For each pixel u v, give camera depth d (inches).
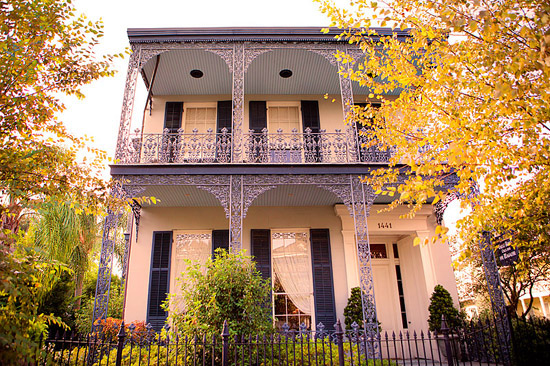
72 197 185.8
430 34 176.7
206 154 399.5
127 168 315.9
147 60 345.4
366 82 224.4
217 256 277.4
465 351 300.4
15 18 157.5
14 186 165.8
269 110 431.2
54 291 435.8
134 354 249.8
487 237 288.8
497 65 151.3
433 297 348.2
